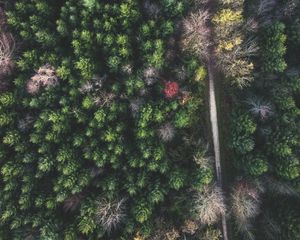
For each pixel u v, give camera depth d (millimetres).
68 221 32094
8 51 30406
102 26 31359
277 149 31750
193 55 33281
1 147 31375
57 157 30828
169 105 32750
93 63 31906
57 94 32156
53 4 33031
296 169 30578
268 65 33344
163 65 33438
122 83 32812
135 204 31891
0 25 30938
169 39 32969
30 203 31453
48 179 32531
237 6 32188
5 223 30969
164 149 33312
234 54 32750
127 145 32781
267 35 33375
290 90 33469
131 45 32719
